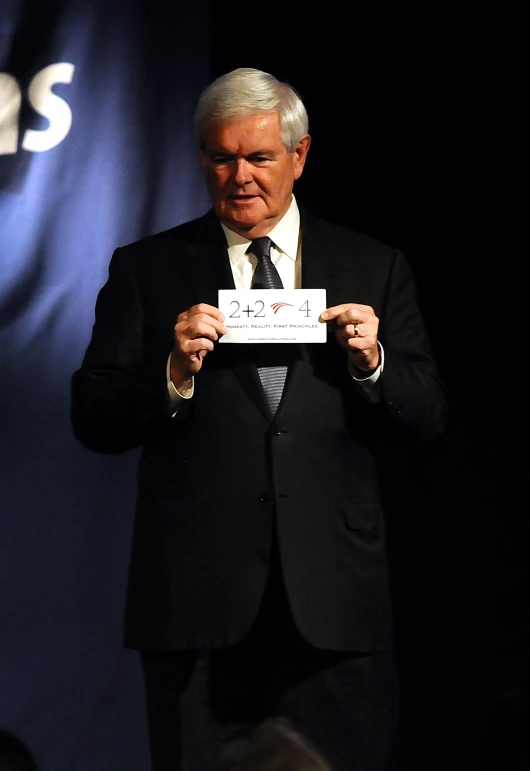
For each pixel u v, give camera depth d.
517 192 12.02
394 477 12.66
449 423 12.43
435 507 12.45
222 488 7.75
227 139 7.97
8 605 12.30
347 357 8.05
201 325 7.50
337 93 13.04
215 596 7.59
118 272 8.52
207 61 13.73
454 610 12.27
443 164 12.47
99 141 13.26
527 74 11.87
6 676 12.15
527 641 11.91
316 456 7.82
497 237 12.17
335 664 7.87
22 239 12.89
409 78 12.65
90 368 8.21
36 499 12.57
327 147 13.10
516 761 6.23
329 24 13.08
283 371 7.96
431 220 12.57
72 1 13.30
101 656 12.51
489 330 12.24
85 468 12.80
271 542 7.66
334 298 8.22
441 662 12.25
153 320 8.25
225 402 7.87
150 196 13.38
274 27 13.38
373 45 12.84
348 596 7.73
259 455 7.77
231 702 7.91
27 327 12.80
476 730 11.94
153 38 13.58
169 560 7.74
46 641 12.35
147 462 8.09
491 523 12.17
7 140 12.94
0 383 12.63
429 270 12.59
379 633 7.87
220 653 7.89
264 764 4.83
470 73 12.26
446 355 12.47
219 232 8.45
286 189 8.20
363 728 7.86
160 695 7.89
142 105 13.46
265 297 7.75
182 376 7.64
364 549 7.90
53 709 12.25
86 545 12.67
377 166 12.86
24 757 8.55
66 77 13.18
